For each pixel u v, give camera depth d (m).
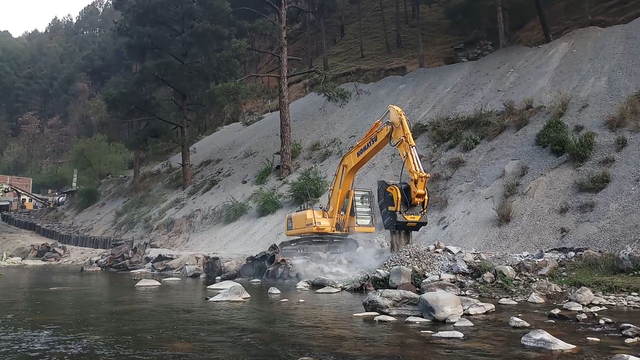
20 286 16.28
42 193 88.06
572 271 13.69
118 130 50.06
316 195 27.38
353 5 72.50
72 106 105.75
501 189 20.28
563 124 21.56
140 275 20.73
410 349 7.30
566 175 19.16
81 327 9.11
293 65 61.53
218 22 40.22
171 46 40.94
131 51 41.16
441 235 19.67
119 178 54.44
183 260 22.31
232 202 31.05
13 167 102.12
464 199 21.25
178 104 40.88
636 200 16.19
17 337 8.27
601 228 15.98
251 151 39.06
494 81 30.28
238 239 27.23
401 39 54.66
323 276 16.45
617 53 26.25
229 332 8.59
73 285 16.59
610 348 7.25
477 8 38.81
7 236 37.31
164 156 53.75
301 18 67.50
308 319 9.73
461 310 9.60
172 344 7.74
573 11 39.94
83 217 48.75
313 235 20.12
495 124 25.20
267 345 7.63
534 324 8.98
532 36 40.41
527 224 17.78
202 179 38.97
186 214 33.59
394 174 26.30
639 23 28.30
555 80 26.98
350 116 36.09
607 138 19.95
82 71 109.81
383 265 14.51
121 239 33.91
